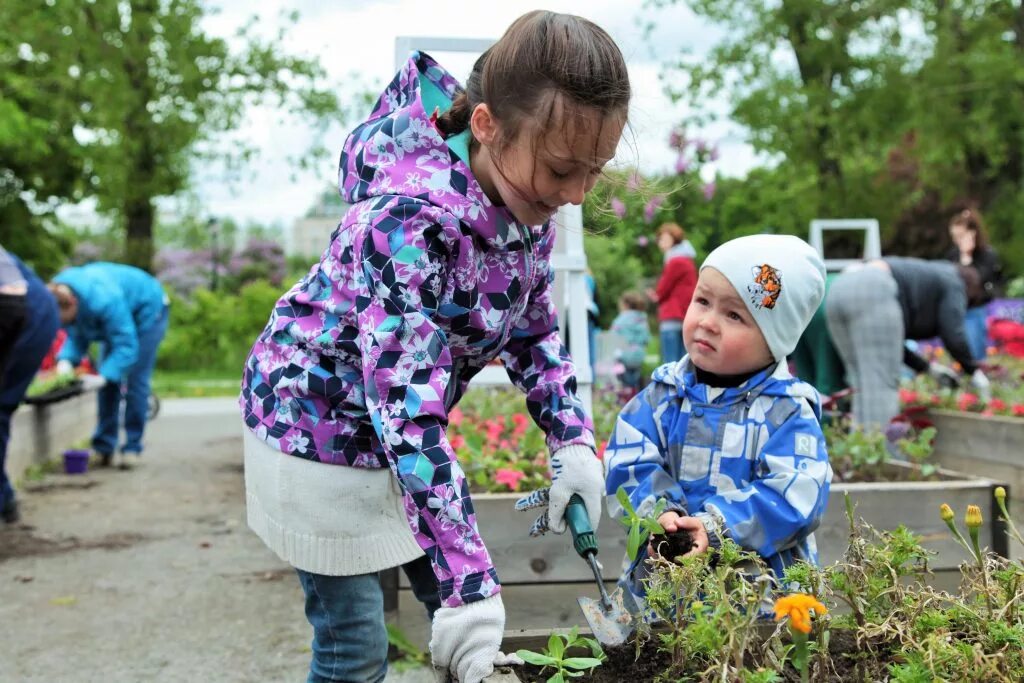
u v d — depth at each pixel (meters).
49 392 7.83
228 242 36.31
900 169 21.00
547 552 3.10
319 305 1.84
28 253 18.31
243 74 19.25
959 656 1.49
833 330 4.94
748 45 17.80
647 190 1.81
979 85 17.28
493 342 1.85
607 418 4.63
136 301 7.55
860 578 1.75
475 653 1.52
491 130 1.59
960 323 5.70
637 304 10.37
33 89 16.39
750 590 1.57
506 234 1.74
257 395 1.95
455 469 1.58
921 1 17.70
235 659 3.46
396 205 1.65
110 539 5.32
